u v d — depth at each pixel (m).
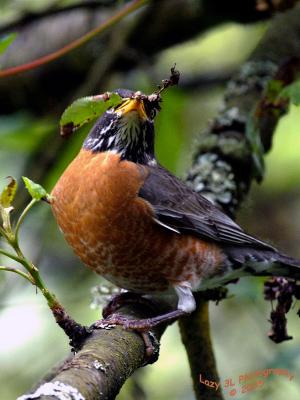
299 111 14.10
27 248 12.69
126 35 11.81
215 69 14.20
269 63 11.21
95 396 5.74
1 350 12.45
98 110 7.06
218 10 12.10
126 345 6.78
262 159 9.72
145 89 12.38
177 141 12.42
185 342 8.66
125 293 8.85
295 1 10.40
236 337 12.32
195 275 8.80
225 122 10.47
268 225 13.78
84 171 8.58
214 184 9.81
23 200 11.60
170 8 12.30
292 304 8.85
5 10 13.45
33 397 5.25
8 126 11.70
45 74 12.79
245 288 9.21
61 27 12.76
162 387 12.05
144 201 8.52
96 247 8.55
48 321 12.69
